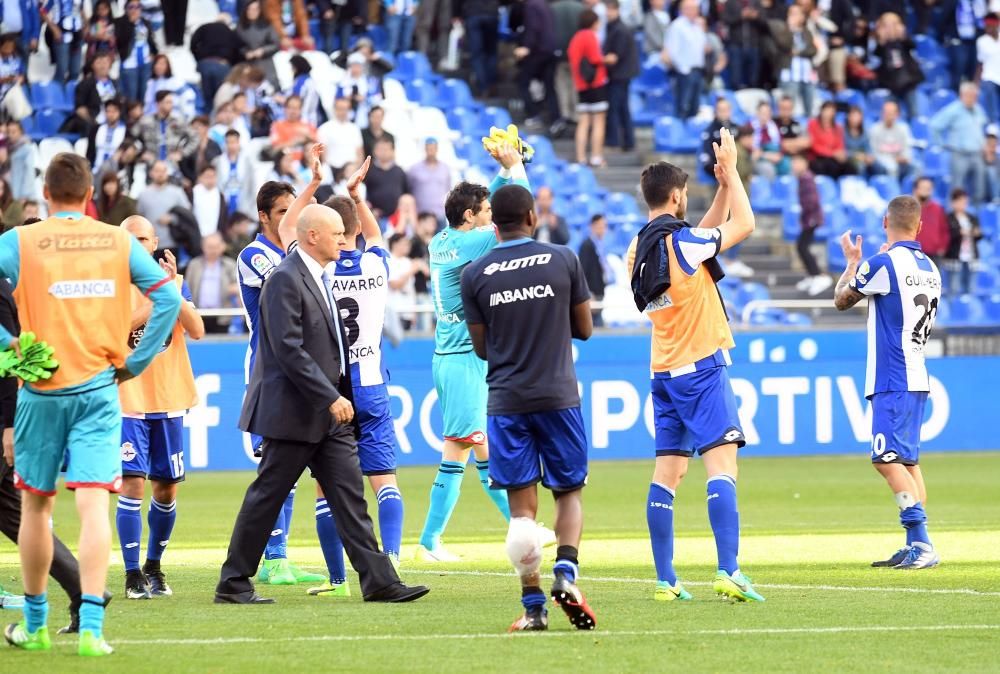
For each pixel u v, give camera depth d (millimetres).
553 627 20734
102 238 19031
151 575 25234
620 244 68000
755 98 76312
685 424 23094
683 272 22719
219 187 61344
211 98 67750
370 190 61781
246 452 54875
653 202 23234
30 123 68312
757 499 44750
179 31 71938
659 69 77812
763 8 75938
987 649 18859
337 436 23766
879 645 19125
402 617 21844
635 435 57969
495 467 20516
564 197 69562
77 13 69750
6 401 21031
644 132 75812
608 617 21625
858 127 74188
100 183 59688
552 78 72688
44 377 18516
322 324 23266
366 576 23766
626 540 34281
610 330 58531
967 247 69375
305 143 63281
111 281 18969
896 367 28844
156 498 25281
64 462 19781
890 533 35469
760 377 58750
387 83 72375
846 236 29234
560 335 20344
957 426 61000
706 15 78375
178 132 62500
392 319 55812
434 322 58188
